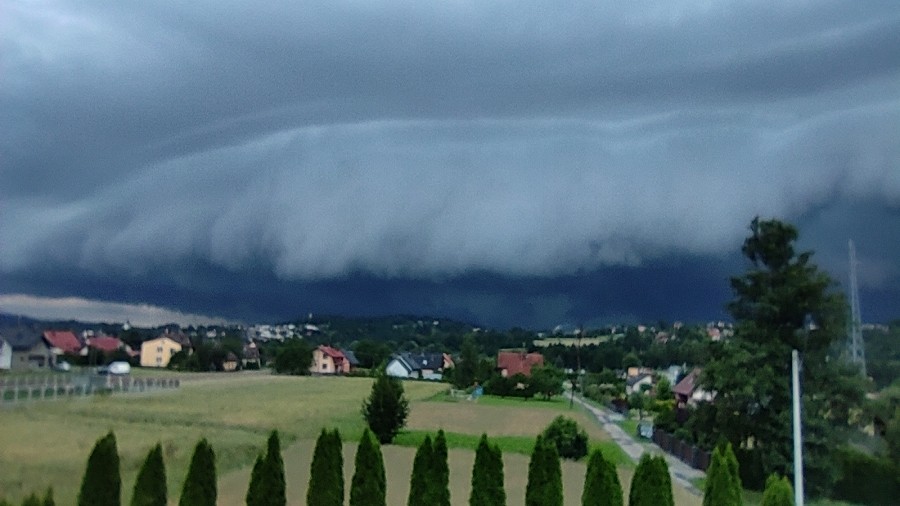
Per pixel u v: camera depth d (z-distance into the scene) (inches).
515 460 1403.8
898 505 1240.8
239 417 1581.0
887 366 1646.2
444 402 2741.1
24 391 1496.1
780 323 1405.0
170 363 4005.9
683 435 1652.3
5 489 802.2
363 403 1685.5
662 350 4653.1
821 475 1288.1
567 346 4968.0
